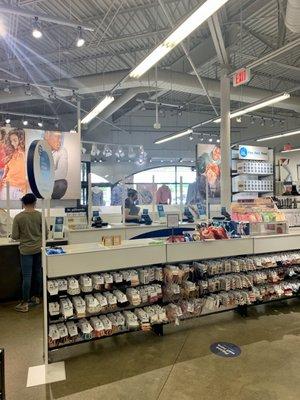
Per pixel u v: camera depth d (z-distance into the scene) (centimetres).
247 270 399
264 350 310
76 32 641
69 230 544
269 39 707
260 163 732
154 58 476
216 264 377
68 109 1291
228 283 379
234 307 398
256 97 909
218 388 250
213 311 385
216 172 843
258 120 1462
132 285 332
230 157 728
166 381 260
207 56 739
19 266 478
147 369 278
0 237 502
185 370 276
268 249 412
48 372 274
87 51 733
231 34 680
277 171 1021
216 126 1470
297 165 1324
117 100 995
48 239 454
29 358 301
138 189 761
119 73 790
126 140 1469
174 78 788
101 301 308
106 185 1086
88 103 1203
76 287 298
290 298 449
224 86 722
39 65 811
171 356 300
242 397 238
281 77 949
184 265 366
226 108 724
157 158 1486
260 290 403
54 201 757
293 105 998
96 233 586
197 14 359
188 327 365
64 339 294
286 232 443
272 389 247
